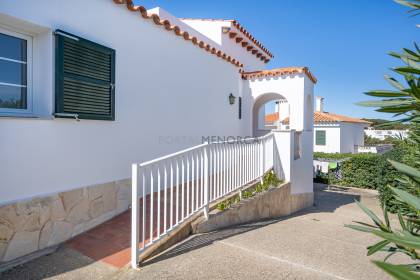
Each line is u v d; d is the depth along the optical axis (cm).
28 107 403
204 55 779
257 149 704
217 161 529
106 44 484
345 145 2594
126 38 526
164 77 628
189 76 715
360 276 368
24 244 365
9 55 383
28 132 372
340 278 357
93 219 460
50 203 396
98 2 468
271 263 386
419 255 154
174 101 662
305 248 470
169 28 623
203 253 401
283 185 820
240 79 1015
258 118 1268
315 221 746
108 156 493
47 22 392
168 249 402
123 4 512
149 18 571
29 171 373
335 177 1691
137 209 349
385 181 934
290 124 977
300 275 356
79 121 439
